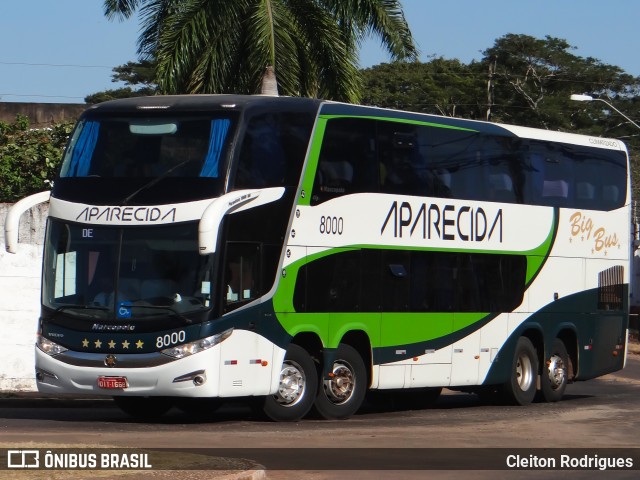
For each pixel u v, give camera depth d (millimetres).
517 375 27094
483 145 26000
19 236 27047
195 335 19672
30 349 26766
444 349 24734
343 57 34719
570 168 28578
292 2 34719
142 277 20047
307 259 21531
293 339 21688
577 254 28688
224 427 20281
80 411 24281
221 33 33406
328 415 22312
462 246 25219
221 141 20359
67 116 50625
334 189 22172
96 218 20500
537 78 98125
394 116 23719
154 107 20938
